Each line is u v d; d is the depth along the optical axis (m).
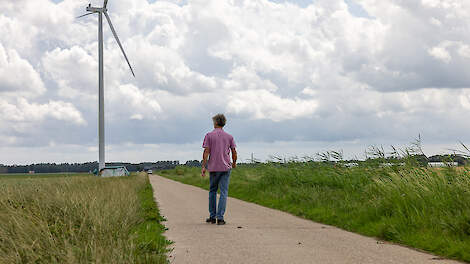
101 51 36.34
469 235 6.30
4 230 6.48
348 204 10.05
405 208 7.99
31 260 5.25
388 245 6.48
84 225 6.82
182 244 6.65
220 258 5.61
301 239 7.03
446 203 7.50
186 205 13.72
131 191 15.66
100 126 36.09
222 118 9.43
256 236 7.34
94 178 20.88
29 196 11.10
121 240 5.73
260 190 16.72
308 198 12.09
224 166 9.10
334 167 14.52
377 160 12.52
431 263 5.23
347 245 6.48
